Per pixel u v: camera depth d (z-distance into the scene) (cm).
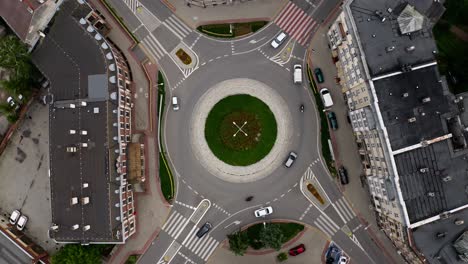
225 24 9800
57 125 8875
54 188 8881
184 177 9744
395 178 7881
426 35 7956
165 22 9869
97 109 8750
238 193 9681
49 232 8994
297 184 9656
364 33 7919
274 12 9806
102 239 8788
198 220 9694
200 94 9800
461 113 8025
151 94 9788
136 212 9744
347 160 9625
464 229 7919
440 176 7956
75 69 8881
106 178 8700
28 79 9381
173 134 9762
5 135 9869
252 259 9625
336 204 9612
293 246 9594
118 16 9862
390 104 7925
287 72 9744
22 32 8888
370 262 9562
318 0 9769
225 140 9712
